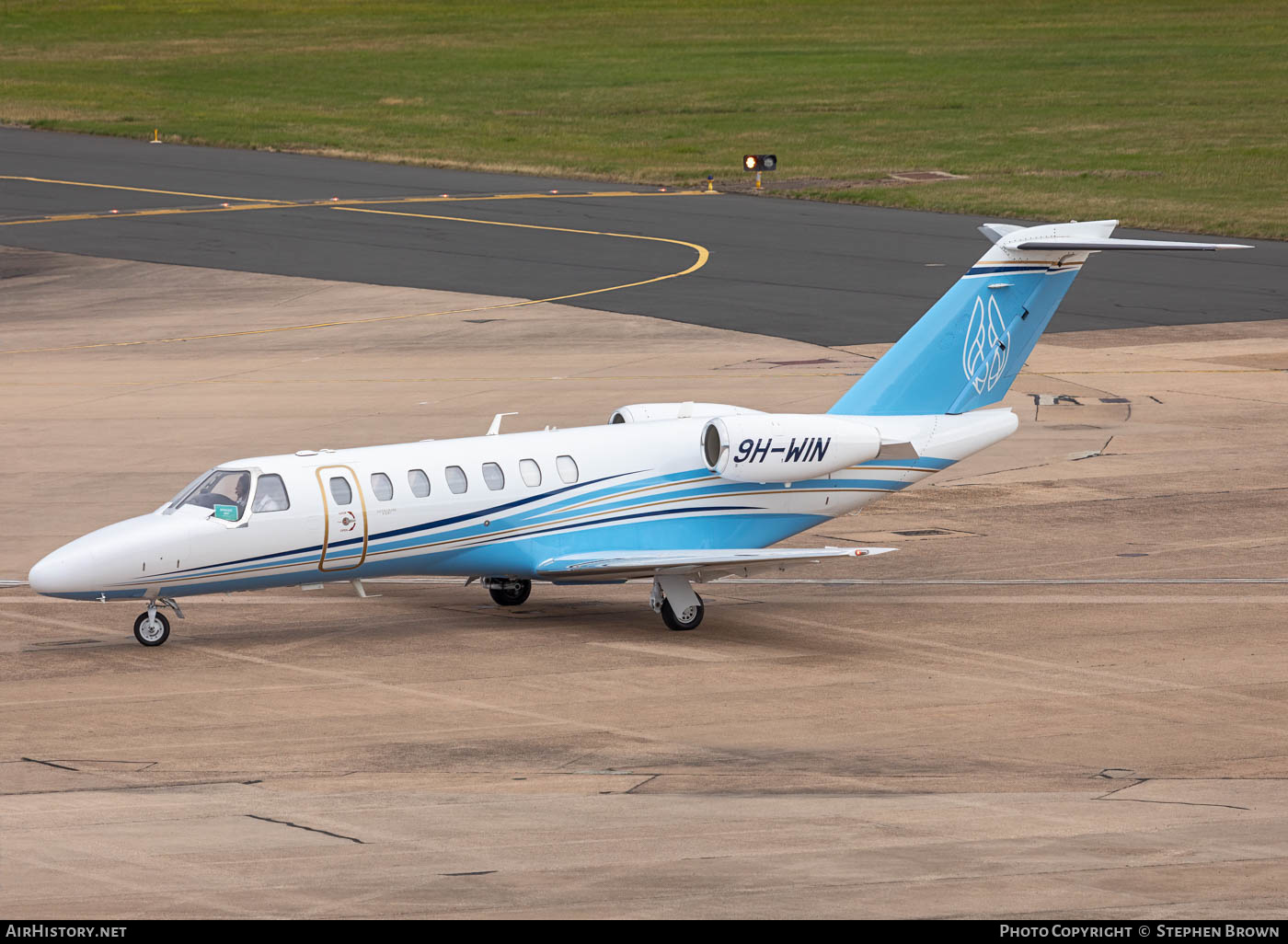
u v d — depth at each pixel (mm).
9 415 167875
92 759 73500
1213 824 63031
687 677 88000
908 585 108938
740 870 56938
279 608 104750
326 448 149875
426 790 68375
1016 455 147000
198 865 57844
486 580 104938
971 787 68938
